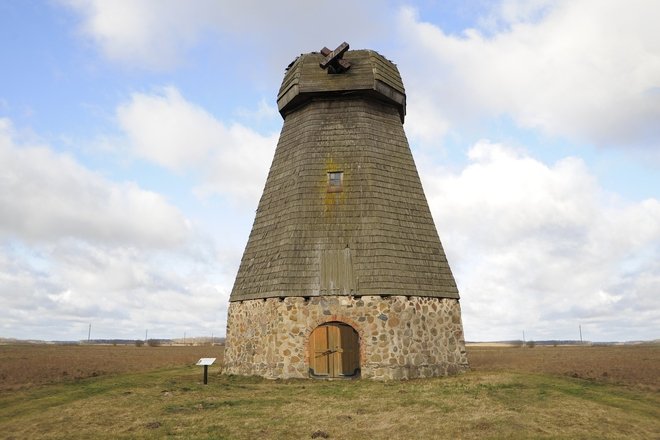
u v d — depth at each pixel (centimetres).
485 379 1834
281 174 2289
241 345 2123
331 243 2027
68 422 1262
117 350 5906
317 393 1598
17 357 3769
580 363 3125
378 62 2327
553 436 1138
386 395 1553
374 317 1922
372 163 2186
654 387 1905
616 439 1140
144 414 1319
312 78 2278
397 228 2094
